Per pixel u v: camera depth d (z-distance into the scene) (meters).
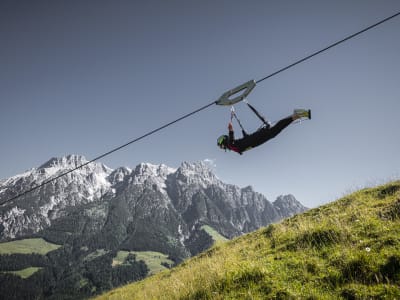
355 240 10.94
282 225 19.94
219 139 10.20
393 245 9.42
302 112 8.62
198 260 22.98
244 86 10.22
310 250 11.67
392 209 12.80
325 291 8.45
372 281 8.10
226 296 9.91
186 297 11.45
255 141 9.34
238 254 16.12
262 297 9.12
